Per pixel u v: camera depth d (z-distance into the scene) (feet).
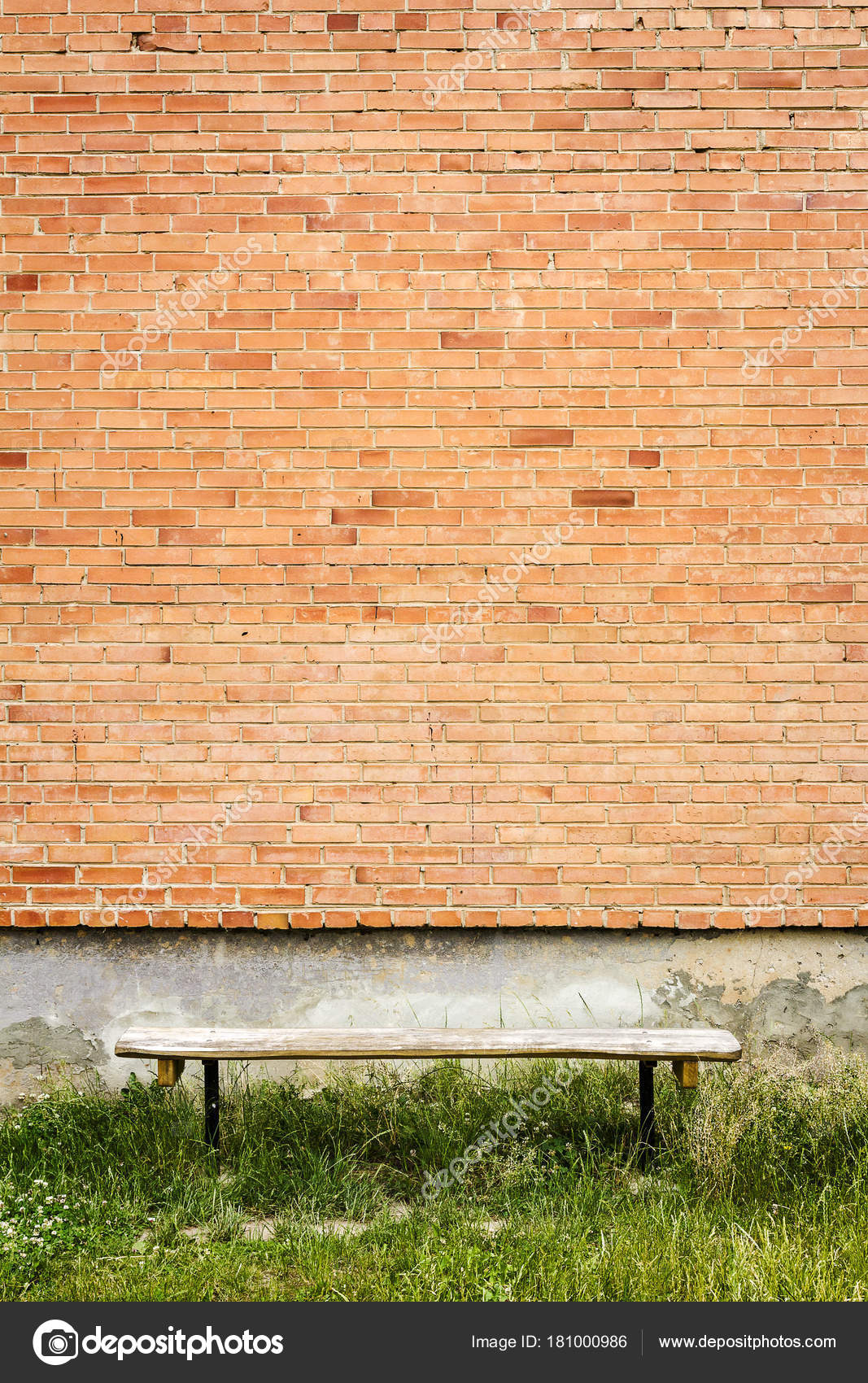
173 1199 12.30
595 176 15.05
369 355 15.05
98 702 15.10
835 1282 10.48
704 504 15.08
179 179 15.05
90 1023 15.07
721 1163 12.43
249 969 15.10
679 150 15.05
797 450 15.11
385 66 14.99
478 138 15.02
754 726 15.10
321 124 15.02
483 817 15.03
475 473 15.05
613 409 15.07
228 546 15.10
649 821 15.06
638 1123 13.74
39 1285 10.67
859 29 15.08
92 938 15.15
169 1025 15.06
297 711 15.10
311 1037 12.89
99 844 15.03
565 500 15.06
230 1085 14.82
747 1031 15.08
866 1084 14.38
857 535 15.10
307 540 15.06
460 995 15.08
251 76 15.03
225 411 15.10
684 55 15.03
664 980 15.08
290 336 15.07
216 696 15.10
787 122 15.08
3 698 15.10
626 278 15.05
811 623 15.12
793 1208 11.84
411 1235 11.41
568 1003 15.06
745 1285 10.36
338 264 15.05
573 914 15.01
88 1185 12.37
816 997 15.11
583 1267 10.69
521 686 15.08
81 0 15.03
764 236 15.10
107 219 15.10
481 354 15.06
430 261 15.05
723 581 15.10
